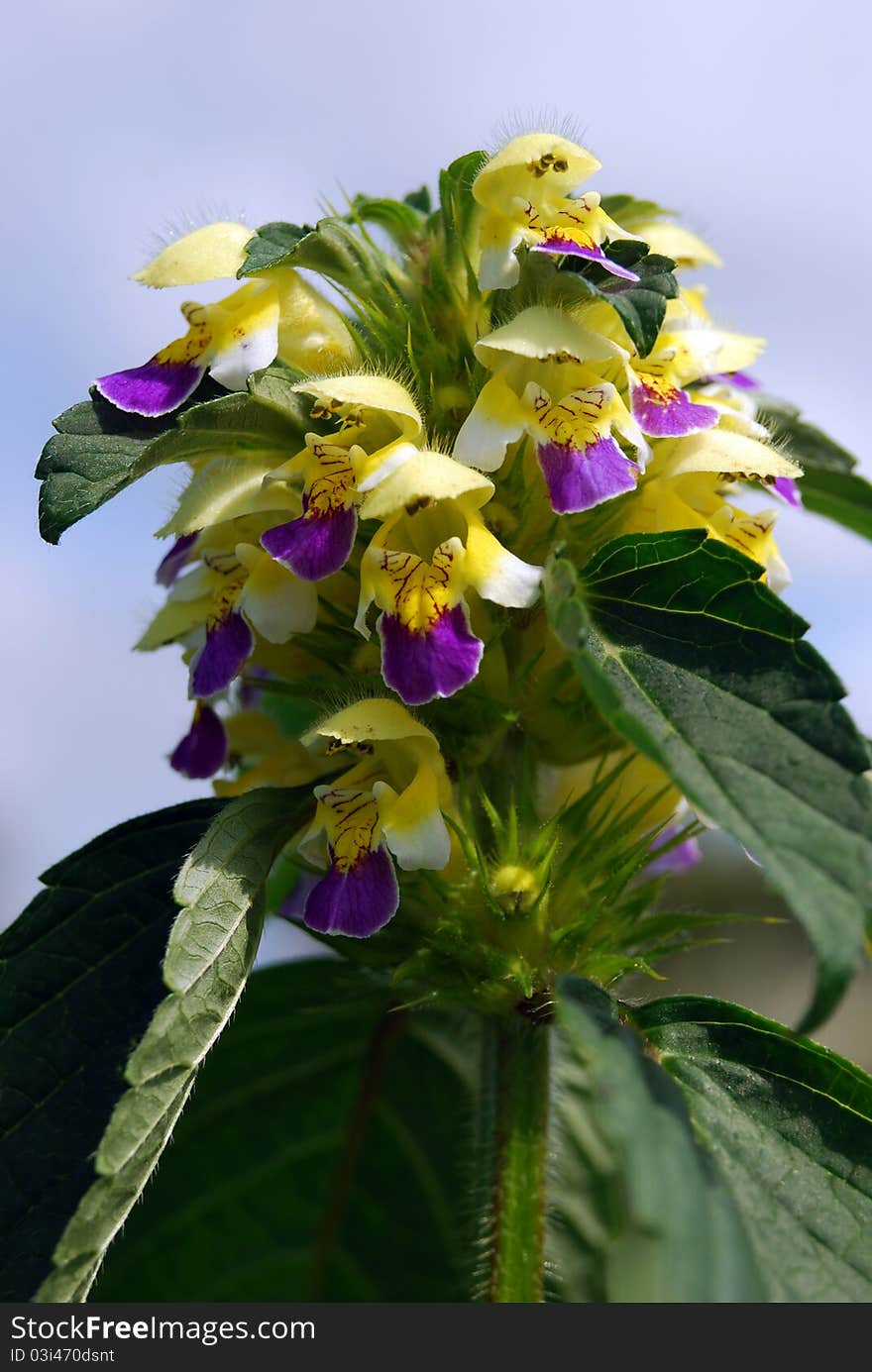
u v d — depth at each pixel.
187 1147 0.32
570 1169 0.31
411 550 0.26
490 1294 0.27
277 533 0.26
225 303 0.27
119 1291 0.32
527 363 0.26
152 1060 0.24
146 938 0.26
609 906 0.27
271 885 0.33
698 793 0.23
